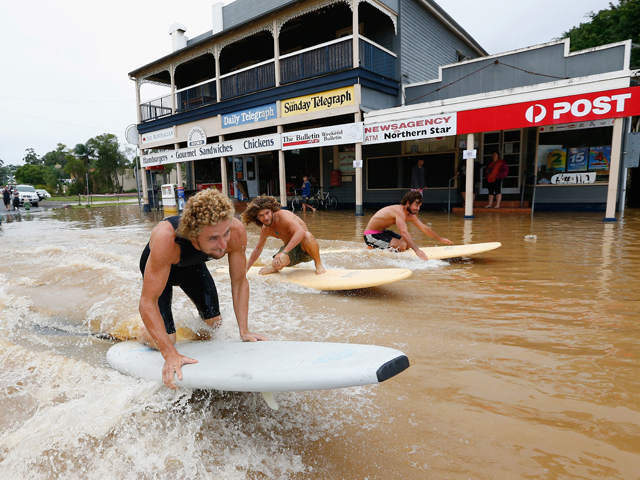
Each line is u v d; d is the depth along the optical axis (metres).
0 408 1.82
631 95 7.01
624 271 3.88
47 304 3.51
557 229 6.85
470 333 2.46
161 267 1.75
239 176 16.08
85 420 1.68
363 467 1.35
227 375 1.48
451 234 6.67
